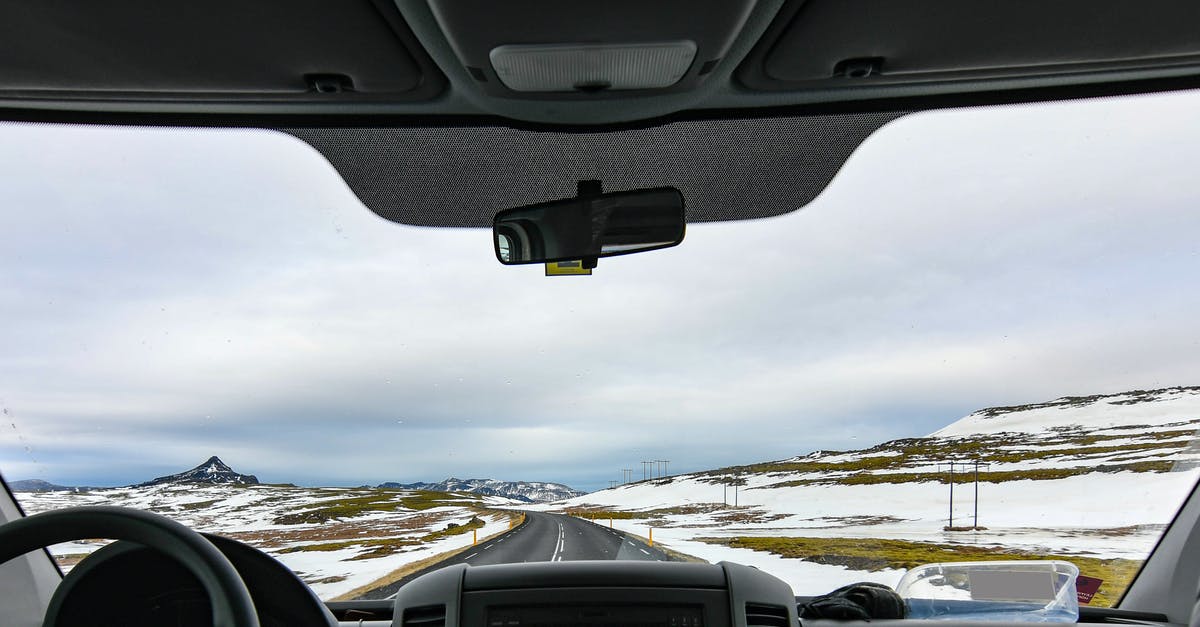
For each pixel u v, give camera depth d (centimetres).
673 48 78
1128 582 99
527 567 74
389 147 102
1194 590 91
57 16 75
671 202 95
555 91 89
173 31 78
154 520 33
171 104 96
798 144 101
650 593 71
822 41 80
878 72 87
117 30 78
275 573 48
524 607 70
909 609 92
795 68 86
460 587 71
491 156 103
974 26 78
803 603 90
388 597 99
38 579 83
